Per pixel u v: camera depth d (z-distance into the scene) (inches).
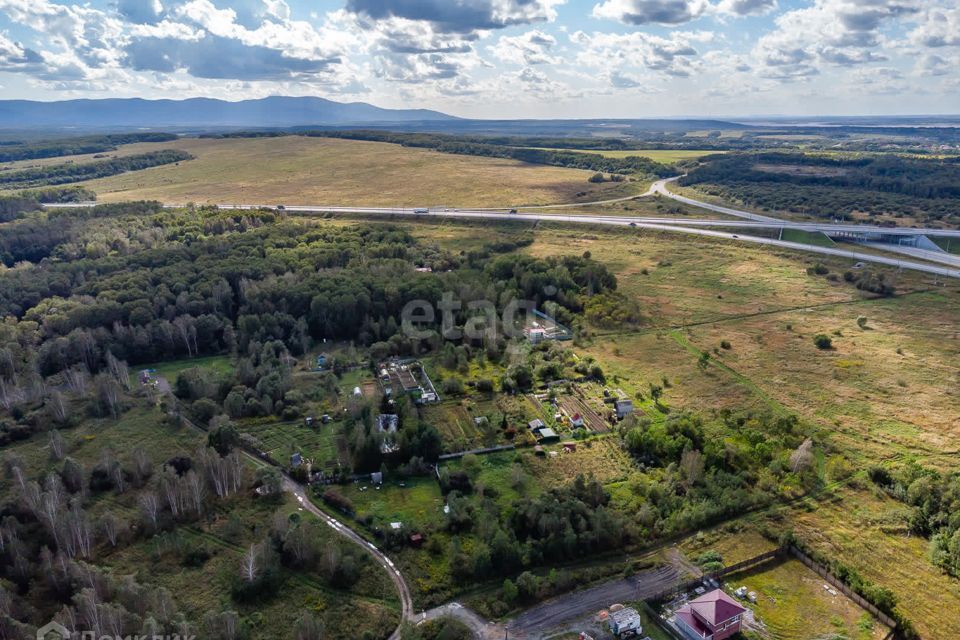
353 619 3038.9
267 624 3011.8
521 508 3710.6
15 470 3929.6
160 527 3678.6
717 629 2864.2
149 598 3004.4
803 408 5103.3
